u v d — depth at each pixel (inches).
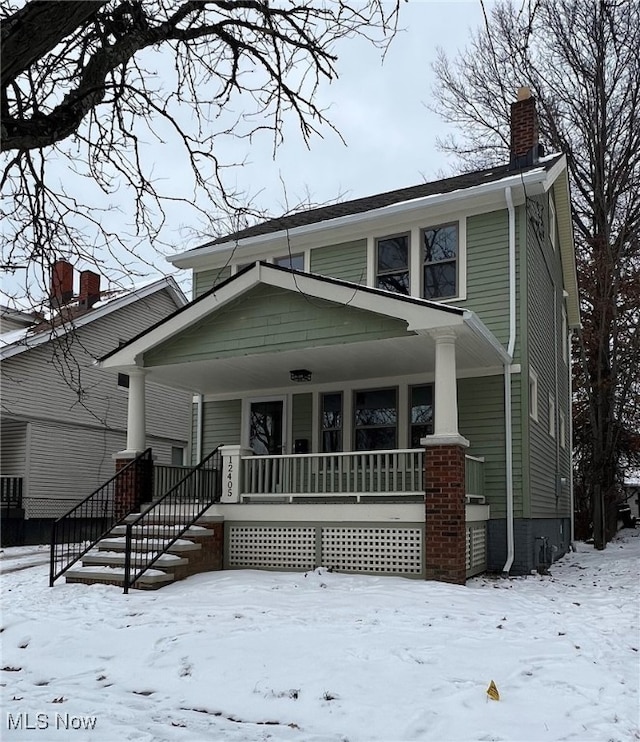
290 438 584.1
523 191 510.9
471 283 525.7
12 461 802.2
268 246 613.9
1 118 160.1
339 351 459.8
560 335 743.7
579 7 964.6
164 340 494.0
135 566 402.0
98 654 267.0
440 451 406.0
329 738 182.5
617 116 898.7
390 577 406.0
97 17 209.6
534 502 512.1
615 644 266.4
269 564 451.5
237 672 235.9
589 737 178.5
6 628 303.9
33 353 808.3
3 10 195.0
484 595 359.9
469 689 212.7
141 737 183.0
